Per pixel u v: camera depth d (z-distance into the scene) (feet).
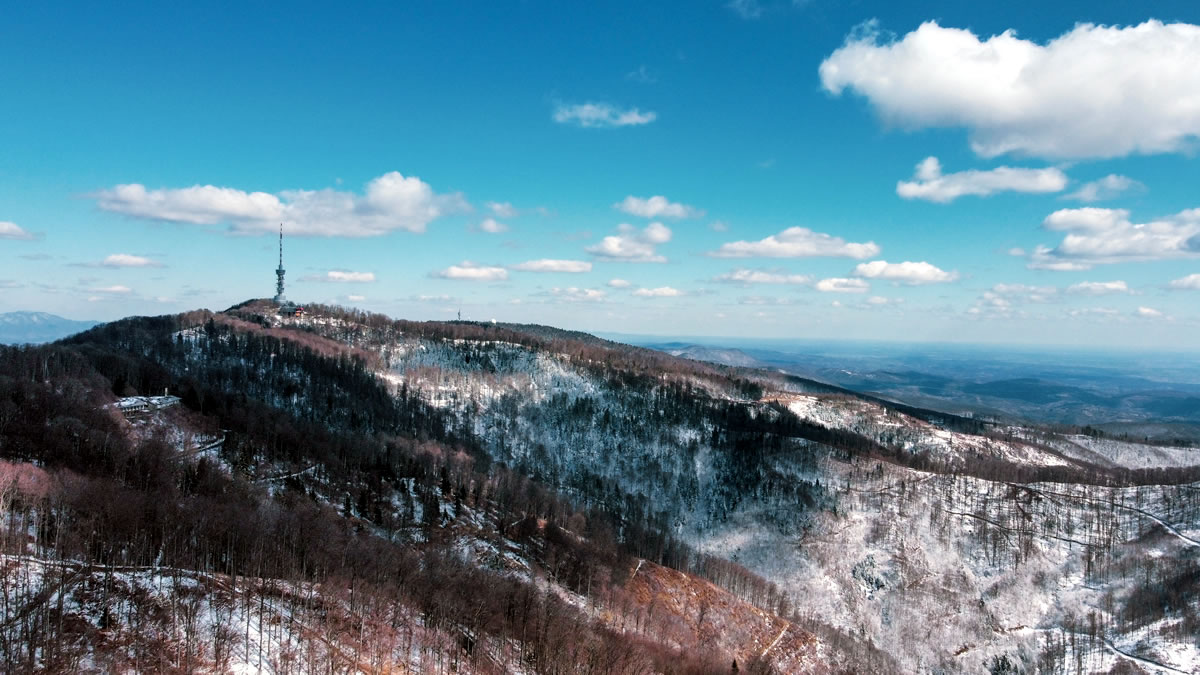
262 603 423.23
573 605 609.01
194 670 359.66
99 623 373.20
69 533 442.50
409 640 446.19
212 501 566.77
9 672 318.65
